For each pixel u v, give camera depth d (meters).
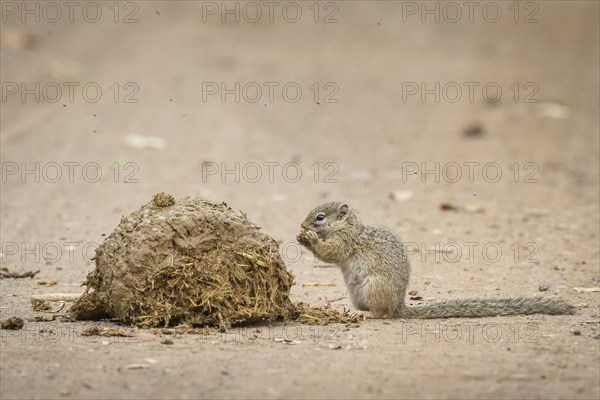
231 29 68.19
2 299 19.28
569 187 33.88
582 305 18.97
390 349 15.20
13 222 27.34
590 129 44.94
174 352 14.83
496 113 48.06
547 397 12.96
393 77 56.09
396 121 46.09
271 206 29.97
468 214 29.44
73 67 53.66
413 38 68.44
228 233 16.69
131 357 14.51
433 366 14.22
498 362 14.46
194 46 61.34
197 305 16.38
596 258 23.83
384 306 17.86
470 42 67.56
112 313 17.05
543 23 75.25
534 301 18.11
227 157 37.56
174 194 31.16
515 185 34.09
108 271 16.73
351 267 18.42
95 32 64.25
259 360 14.42
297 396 12.88
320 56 61.28
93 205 29.61
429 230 27.16
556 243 25.53
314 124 44.94
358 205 30.47
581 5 82.75
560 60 61.91
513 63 60.72
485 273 22.23
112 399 12.71
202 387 13.16
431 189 33.25
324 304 19.14
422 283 21.27
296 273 22.11
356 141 41.81
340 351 15.02
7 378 13.45
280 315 17.06
